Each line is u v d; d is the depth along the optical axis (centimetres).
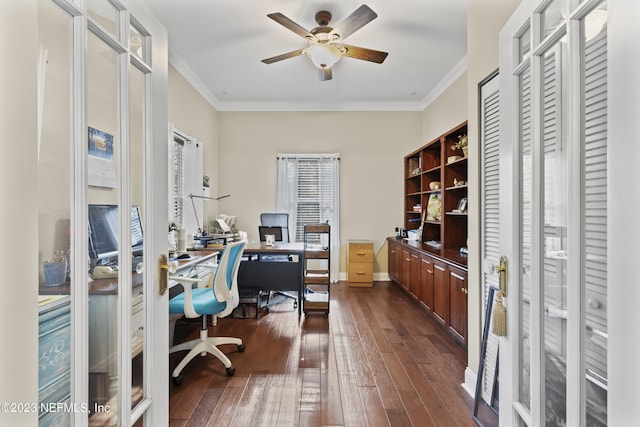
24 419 61
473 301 207
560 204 95
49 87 75
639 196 59
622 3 63
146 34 113
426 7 272
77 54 80
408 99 508
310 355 259
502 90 126
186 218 400
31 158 62
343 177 533
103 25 90
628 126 62
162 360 119
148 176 112
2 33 56
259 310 380
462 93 392
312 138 531
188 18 291
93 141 88
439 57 364
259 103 521
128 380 99
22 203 60
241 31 312
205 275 325
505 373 122
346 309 383
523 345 116
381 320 344
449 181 361
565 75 92
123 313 99
